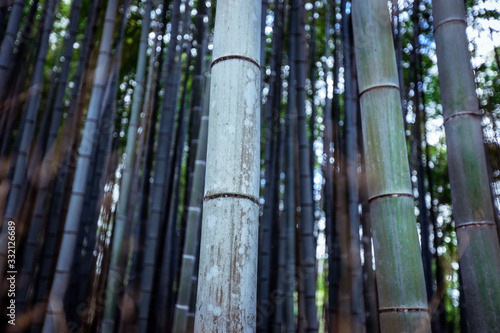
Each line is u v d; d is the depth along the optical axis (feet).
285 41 13.56
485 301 3.95
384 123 4.07
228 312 2.93
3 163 8.85
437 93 12.77
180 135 12.34
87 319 10.32
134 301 10.48
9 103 8.99
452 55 4.80
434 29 5.10
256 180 3.35
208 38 12.14
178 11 11.31
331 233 10.00
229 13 3.74
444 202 11.49
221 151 3.32
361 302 8.49
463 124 4.51
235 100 3.43
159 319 10.27
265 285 10.38
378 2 4.50
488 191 4.32
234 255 3.05
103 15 12.60
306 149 9.64
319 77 14.79
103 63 8.64
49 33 8.93
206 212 3.25
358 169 9.05
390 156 3.97
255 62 3.65
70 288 10.10
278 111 11.66
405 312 3.55
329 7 11.85
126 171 9.53
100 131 11.17
